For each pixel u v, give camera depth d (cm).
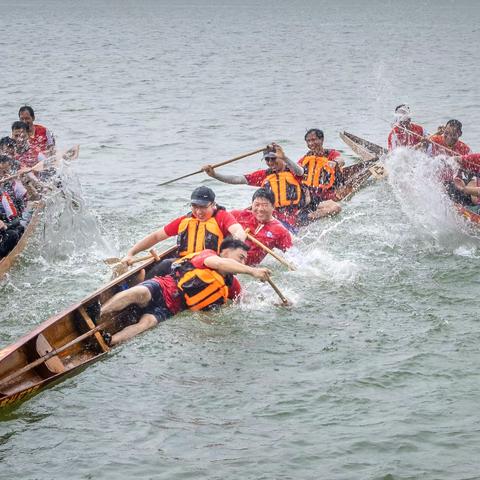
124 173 1675
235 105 2636
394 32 6197
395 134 1559
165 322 899
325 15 8912
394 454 665
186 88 3044
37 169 1233
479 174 1275
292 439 688
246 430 702
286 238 1066
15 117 2383
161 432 700
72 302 984
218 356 832
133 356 831
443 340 864
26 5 11600
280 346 853
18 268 1091
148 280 913
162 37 5734
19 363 780
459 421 710
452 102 2681
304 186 1267
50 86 3055
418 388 766
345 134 1827
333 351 841
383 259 1117
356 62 4012
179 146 1970
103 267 1103
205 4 12331
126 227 1281
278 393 761
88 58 4166
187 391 766
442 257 1125
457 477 635
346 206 1377
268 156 1220
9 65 3766
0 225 1094
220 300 920
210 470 648
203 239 956
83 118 2353
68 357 838
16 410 735
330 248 1161
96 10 10225
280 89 3033
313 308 948
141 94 2873
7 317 938
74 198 1379
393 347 849
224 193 1503
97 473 645
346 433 696
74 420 720
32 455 670
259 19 8144
